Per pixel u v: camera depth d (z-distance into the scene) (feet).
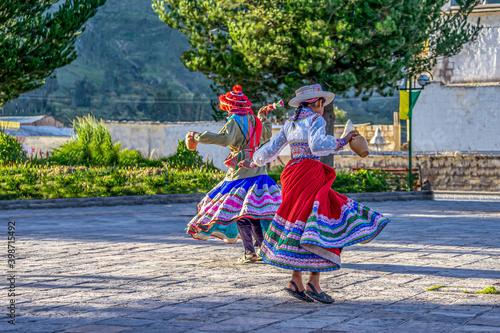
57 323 12.67
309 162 15.03
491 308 13.67
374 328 11.98
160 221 38.75
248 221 21.02
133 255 23.08
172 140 94.02
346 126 112.47
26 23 67.67
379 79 64.90
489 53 97.30
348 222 14.65
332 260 14.29
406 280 17.37
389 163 89.35
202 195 57.31
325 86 64.34
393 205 55.11
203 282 17.31
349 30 60.90
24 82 72.18
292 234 14.57
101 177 57.82
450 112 93.76
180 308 14.01
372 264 20.43
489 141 92.07
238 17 65.16
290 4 61.11
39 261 21.57
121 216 42.63
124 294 15.64
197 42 70.74
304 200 14.70
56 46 70.33
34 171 56.49
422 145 95.09
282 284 17.01
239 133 20.70
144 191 57.21
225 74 67.72
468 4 80.02
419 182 71.20
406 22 62.23
